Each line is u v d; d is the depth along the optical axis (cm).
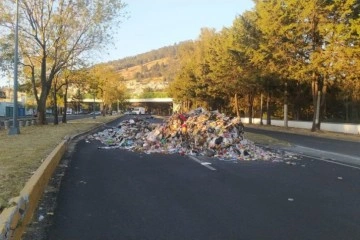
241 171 1285
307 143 2547
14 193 752
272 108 6750
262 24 3934
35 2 3828
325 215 760
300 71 3669
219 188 1006
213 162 1503
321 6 3500
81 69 4453
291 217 745
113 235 642
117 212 778
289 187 1024
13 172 1015
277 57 3812
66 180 1104
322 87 4238
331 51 3416
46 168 1047
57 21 3888
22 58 4056
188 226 689
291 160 1595
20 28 3788
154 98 15388
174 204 841
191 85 8225
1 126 3525
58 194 930
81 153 1773
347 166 1432
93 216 750
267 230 668
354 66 3388
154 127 2409
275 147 2183
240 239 624
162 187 1016
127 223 707
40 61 4253
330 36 3472
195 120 2016
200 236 638
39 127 3550
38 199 854
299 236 638
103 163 1453
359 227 685
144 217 745
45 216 747
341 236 638
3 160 1244
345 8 3378
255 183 1076
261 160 1574
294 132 3981
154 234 648
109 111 11719
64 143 1853
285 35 3722
